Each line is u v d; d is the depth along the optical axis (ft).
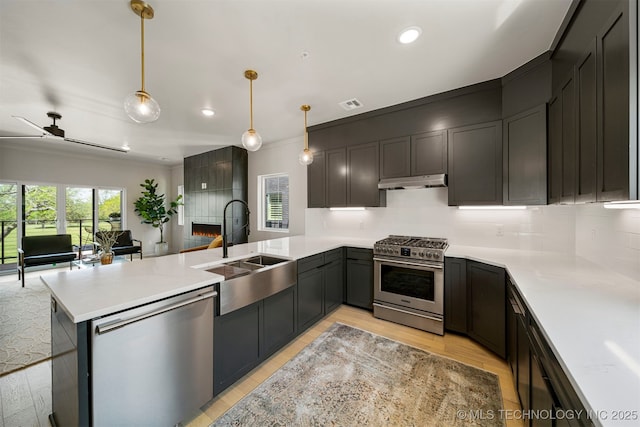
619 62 3.63
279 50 6.61
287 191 16.10
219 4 5.07
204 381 5.18
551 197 6.50
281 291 7.43
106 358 3.82
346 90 8.86
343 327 8.96
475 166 8.46
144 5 5.05
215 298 5.44
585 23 4.69
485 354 7.30
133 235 22.54
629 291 4.51
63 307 3.88
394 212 11.13
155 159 21.74
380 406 5.46
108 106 10.08
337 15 5.41
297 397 5.73
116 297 4.18
